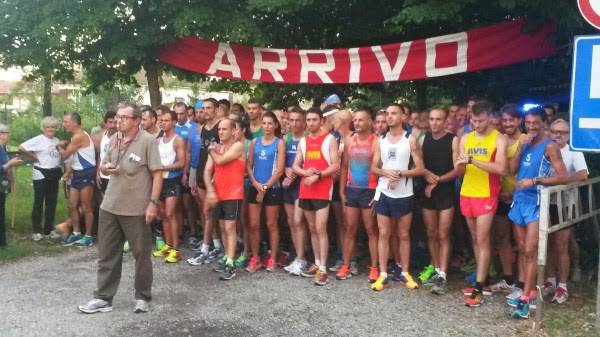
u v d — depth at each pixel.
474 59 7.08
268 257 6.51
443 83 9.77
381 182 5.55
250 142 6.40
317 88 10.33
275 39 8.88
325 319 4.65
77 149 7.39
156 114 6.86
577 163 4.99
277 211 6.18
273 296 5.26
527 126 4.93
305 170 5.85
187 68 8.51
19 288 5.43
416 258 6.67
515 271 5.86
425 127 6.68
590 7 4.15
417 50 7.33
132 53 8.29
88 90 9.89
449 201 5.48
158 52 8.69
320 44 9.34
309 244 6.81
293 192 6.14
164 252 6.77
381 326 4.51
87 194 7.41
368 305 5.03
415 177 5.60
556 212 4.87
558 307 4.89
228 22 7.91
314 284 5.69
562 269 5.03
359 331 4.40
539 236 4.34
